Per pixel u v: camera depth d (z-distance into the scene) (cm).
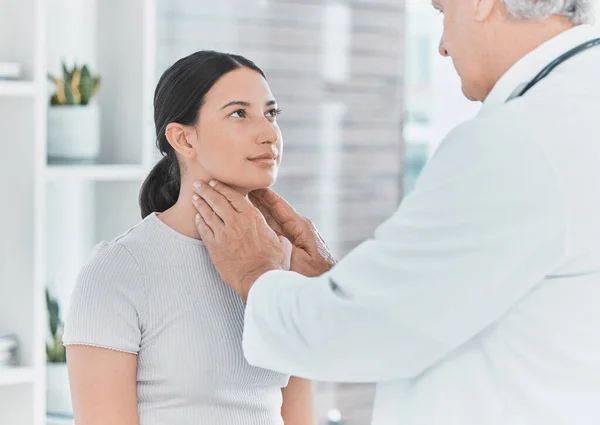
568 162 138
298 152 378
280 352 156
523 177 137
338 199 388
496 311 141
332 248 387
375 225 396
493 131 141
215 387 182
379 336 144
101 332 175
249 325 161
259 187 183
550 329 143
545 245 137
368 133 392
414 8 398
